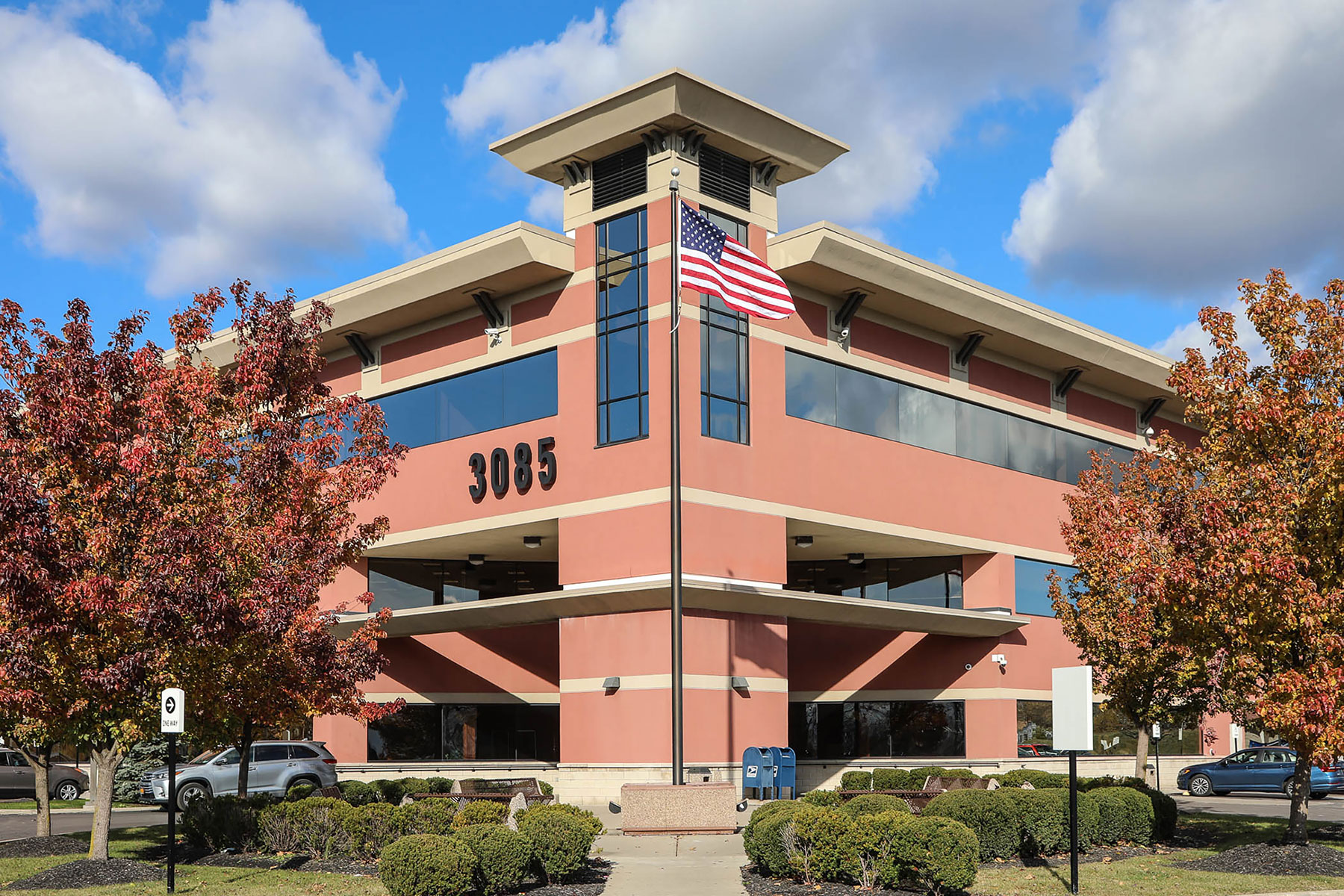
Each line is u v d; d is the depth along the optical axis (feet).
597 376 104.27
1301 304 65.87
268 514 62.34
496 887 52.34
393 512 119.34
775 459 105.91
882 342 118.01
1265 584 59.11
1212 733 98.84
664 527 97.25
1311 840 76.23
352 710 72.74
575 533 103.55
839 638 128.26
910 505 117.91
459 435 114.93
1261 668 61.98
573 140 105.91
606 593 97.86
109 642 54.95
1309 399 64.59
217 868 60.44
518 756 122.72
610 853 66.64
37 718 56.70
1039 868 59.57
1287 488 62.44
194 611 54.44
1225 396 67.77
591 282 106.01
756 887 53.83
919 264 113.09
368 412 71.41
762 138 106.73
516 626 115.03
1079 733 51.62
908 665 125.49
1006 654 122.52
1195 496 68.33
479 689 122.72
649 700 96.73
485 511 111.14
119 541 55.16
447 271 110.11
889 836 52.01
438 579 125.70
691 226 78.38
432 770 116.67
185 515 57.11
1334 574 60.75
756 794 96.84
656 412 99.45
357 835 61.93
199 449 59.00
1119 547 83.87
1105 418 145.69
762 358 106.22
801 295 110.63
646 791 74.84
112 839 75.61
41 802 73.77
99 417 55.72
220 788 104.32
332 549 67.10
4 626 54.24
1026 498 131.23
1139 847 68.18
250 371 62.80
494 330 112.57
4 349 57.26
